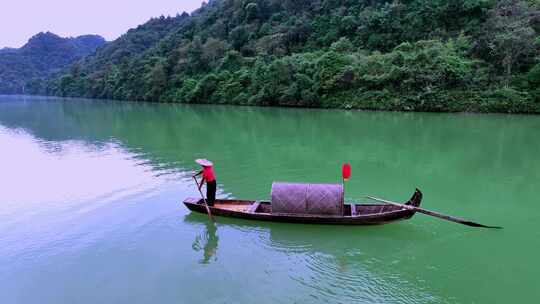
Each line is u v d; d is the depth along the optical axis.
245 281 7.49
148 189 13.38
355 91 45.81
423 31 50.66
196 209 10.70
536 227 9.89
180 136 25.67
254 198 12.49
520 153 18.50
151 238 9.47
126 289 7.32
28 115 44.94
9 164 17.84
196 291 7.18
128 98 82.06
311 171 15.87
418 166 16.39
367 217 9.55
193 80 67.69
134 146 22.20
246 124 31.45
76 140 24.92
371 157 18.25
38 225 10.43
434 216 9.91
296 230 9.73
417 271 7.77
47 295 7.21
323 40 60.00
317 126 29.28
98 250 8.91
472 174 15.03
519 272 7.71
